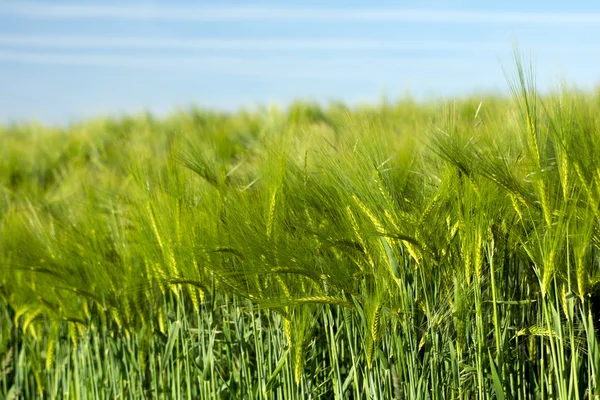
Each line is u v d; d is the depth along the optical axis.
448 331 2.55
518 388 2.53
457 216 2.42
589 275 2.27
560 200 2.25
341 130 2.78
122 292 3.17
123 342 3.38
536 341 2.66
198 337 3.31
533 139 2.22
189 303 3.40
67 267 3.30
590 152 2.19
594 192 2.15
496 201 2.42
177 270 2.87
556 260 2.23
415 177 2.75
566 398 2.21
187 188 3.06
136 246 3.17
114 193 3.88
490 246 2.41
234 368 3.04
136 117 10.03
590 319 2.19
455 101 2.66
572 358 2.22
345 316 2.63
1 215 4.64
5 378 3.87
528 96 2.24
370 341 2.45
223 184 2.93
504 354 2.51
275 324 2.88
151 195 3.03
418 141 3.04
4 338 4.00
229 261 2.82
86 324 3.45
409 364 2.47
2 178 7.12
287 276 2.59
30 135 11.06
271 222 2.64
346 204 2.52
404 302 2.46
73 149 8.41
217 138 5.56
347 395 2.78
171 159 2.99
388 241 2.43
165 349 3.12
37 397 3.91
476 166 2.33
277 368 2.67
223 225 2.77
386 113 6.83
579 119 2.29
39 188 5.95
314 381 2.89
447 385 2.55
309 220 2.69
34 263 3.34
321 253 2.71
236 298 2.93
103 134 8.97
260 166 3.04
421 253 2.40
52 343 3.49
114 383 3.37
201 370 3.06
